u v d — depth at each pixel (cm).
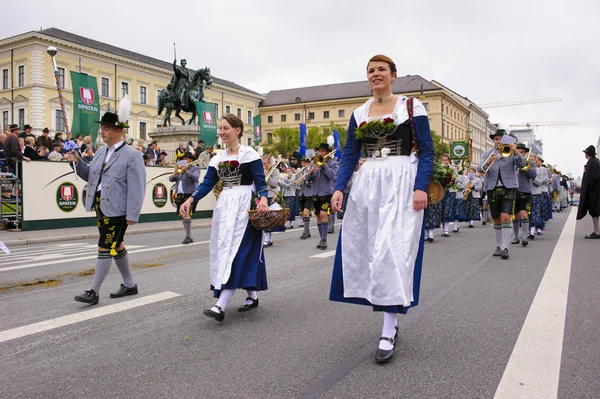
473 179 1501
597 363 315
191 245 1011
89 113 1764
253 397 271
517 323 409
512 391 274
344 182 352
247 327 407
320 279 614
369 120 344
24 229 1280
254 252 442
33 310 470
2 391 285
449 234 1251
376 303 320
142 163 504
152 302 497
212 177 461
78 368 319
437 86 8031
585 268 671
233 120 455
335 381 292
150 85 5856
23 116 4909
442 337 375
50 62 4912
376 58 351
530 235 1086
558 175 2364
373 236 334
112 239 495
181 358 335
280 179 1434
